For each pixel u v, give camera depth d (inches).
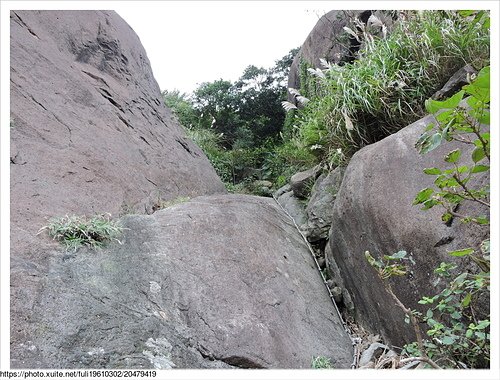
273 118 412.2
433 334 75.2
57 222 94.2
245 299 99.6
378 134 146.7
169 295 89.2
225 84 421.4
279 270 120.6
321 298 129.0
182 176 195.9
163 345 77.0
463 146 90.3
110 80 187.9
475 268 75.7
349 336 119.8
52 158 114.4
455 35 125.1
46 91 133.4
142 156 168.2
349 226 123.1
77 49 175.9
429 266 87.4
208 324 87.6
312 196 181.5
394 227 98.1
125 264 91.4
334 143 160.1
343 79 148.9
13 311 68.0
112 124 160.9
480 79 50.9
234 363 83.4
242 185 295.1
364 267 115.6
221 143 389.7
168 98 382.6
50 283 76.9
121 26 232.7
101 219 106.0
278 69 418.3
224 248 112.7
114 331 74.5
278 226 152.1
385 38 155.3
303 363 93.7
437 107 53.7
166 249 101.8
